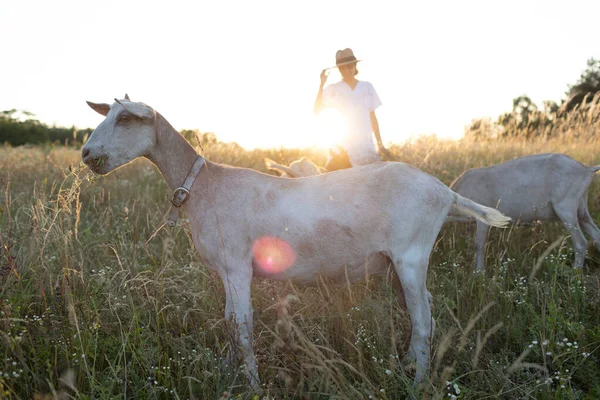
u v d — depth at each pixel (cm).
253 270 316
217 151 967
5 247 340
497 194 505
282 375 269
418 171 309
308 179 312
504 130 1032
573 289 359
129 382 276
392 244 295
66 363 277
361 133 482
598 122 894
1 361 276
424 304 300
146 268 405
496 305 362
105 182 788
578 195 468
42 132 2352
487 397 272
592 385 277
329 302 349
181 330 342
